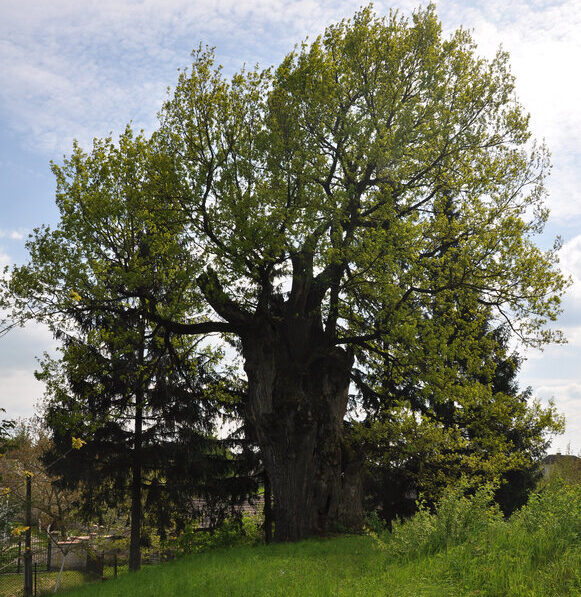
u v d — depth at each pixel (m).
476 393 21.16
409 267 22.62
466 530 12.54
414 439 23.88
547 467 47.88
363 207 23.23
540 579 8.50
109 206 23.28
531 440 22.48
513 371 31.25
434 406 28.56
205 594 10.97
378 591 9.38
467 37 23.64
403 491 29.38
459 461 24.89
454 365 22.47
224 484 29.69
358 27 22.69
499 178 22.20
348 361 24.39
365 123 21.89
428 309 23.22
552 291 20.75
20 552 25.53
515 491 29.77
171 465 28.61
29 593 27.30
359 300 23.31
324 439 22.94
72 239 23.41
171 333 27.73
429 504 27.72
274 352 23.06
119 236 24.86
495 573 9.01
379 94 22.53
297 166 20.75
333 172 23.70
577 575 8.27
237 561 15.11
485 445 22.16
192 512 29.72
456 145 23.28
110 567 33.03
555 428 21.50
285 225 20.61
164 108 21.69
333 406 23.59
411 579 9.75
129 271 23.22
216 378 30.44
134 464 28.28
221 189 20.86
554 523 11.04
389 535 15.77
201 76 21.28
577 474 44.16
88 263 23.55
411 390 27.92
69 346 26.80
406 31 22.97
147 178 22.48
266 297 23.16
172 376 28.77
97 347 27.53
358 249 20.50
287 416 22.31
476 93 23.31
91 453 27.42
